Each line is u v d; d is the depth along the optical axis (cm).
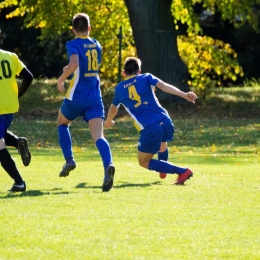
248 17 9488
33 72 10656
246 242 1677
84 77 2458
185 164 3488
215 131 6038
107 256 1523
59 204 2106
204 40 9575
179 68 8131
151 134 2523
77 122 6812
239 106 8375
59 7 8719
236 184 2639
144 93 2536
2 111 2342
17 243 1628
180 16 9475
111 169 2355
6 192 2380
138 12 7975
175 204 2148
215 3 9494
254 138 5450
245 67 13275
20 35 10700
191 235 1736
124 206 2094
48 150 4288
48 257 1512
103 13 9119
